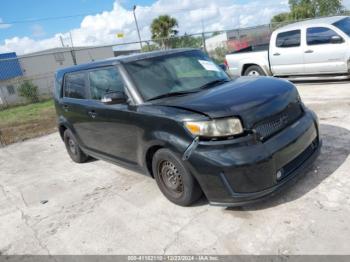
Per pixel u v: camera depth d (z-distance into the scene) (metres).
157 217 3.81
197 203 3.89
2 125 12.73
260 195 3.26
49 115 13.62
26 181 5.88
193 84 4.32
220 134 3.27
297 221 3.23
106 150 5.09
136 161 4.41
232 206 3.35
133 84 4.19
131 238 3.53
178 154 3.50
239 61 10.45
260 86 3.92
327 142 4.88
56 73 6.23
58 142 8.31
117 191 4.71
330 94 7.87
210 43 19.14
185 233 3.42
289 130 3.55
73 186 5.23
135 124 4.05
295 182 3.91
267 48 10.41
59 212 4.43
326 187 3.69
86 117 5.14
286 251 2.88
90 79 5.04
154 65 4.45
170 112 3.61
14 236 4.04
